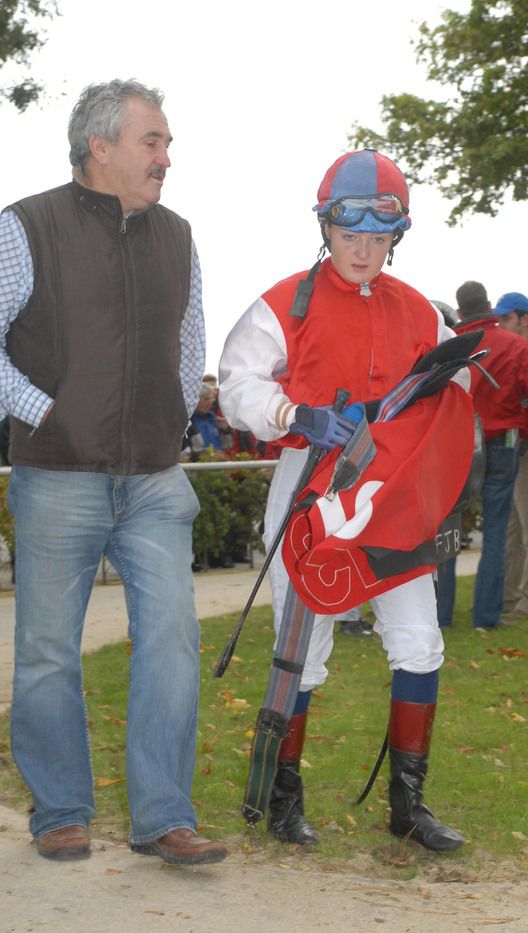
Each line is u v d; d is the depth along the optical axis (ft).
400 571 11.32
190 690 11.51
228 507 35.65
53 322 11.16
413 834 12.22
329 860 12.03
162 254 11.54
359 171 11.73
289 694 11.96
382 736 16.84
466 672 21.35
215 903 10.71
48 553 11.41
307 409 11.36
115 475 11.40
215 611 28.14
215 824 13.04
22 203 11.20
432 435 11.35
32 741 11.69
